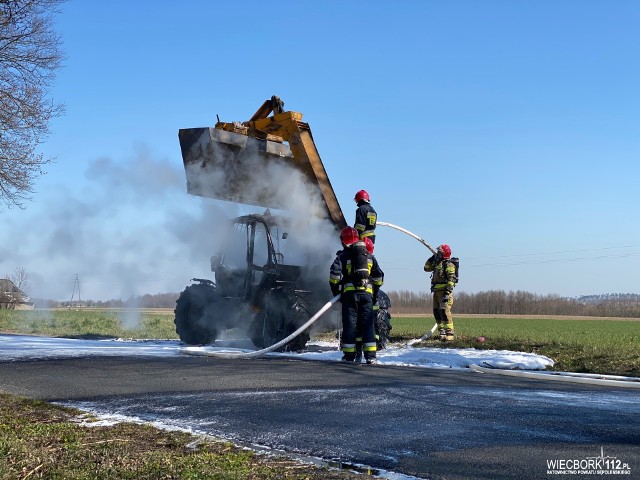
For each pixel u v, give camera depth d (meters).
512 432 5.12
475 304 60.84
